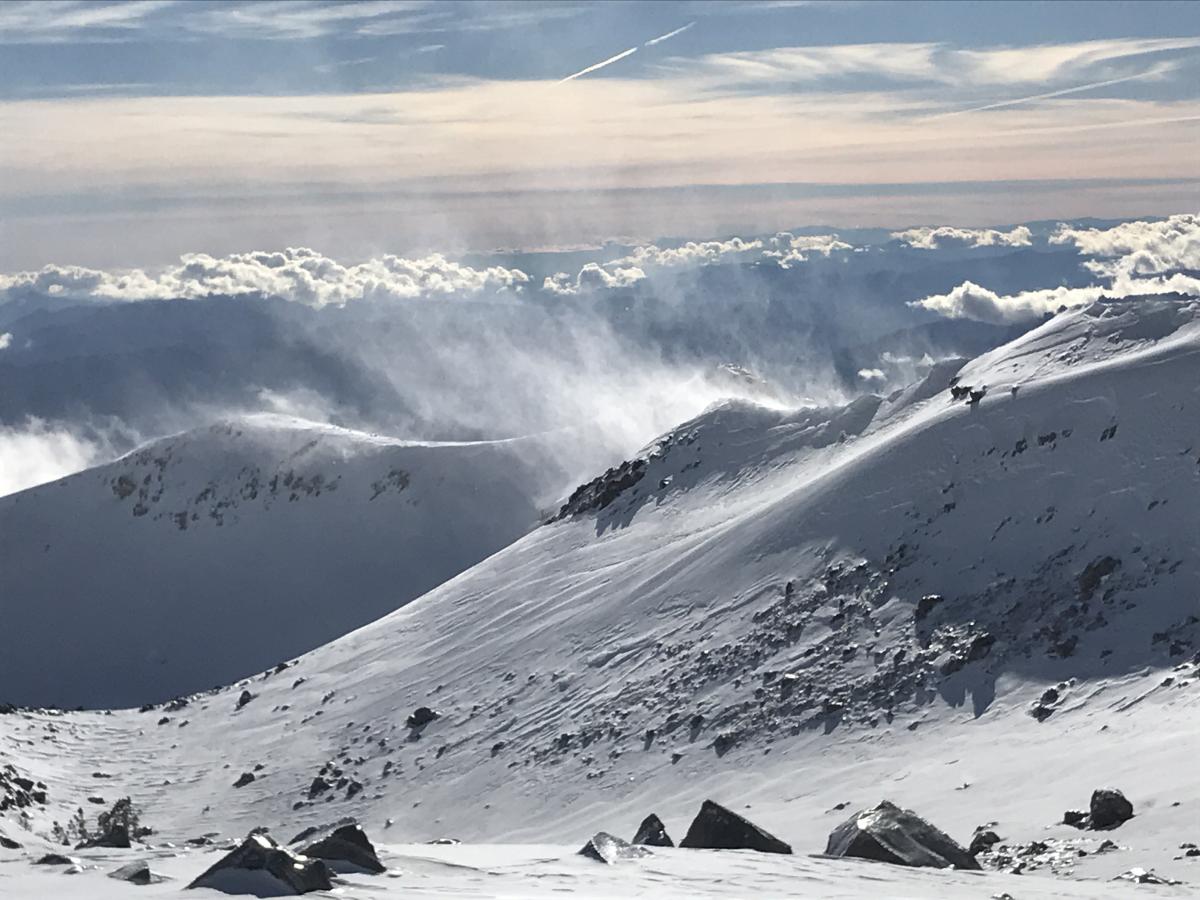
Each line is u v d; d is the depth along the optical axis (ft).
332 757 252.21
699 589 246.88
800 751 179.01
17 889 58.29
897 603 204.13
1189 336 226.17
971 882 69.15
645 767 194.49
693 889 62.54
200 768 267.39
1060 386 224.33
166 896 56.08
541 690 242.78
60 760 281.74
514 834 187.62
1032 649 176.76
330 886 58.70
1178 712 142.31
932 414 252.42
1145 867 85.10
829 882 66.28
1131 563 182.19
